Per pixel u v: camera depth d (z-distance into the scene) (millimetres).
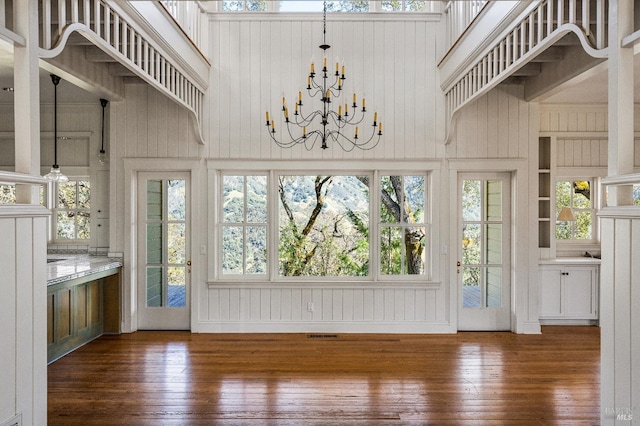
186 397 3570
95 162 5852
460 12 4855
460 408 3381
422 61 5496
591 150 6180
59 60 3992
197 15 5305
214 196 5500
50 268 4723
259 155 5504
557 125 6020
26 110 2303
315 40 5480
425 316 5508
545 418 3225
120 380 3922
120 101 5484
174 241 5605
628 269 2279
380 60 5488
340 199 5648
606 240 2477
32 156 2322
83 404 3439
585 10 2697
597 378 3982
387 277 5562
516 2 3359
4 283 2084
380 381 3908
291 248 5637
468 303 5613
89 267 4812
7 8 2859
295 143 5492
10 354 2127
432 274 5500
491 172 5617
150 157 5480
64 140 5910
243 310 5504
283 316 5516
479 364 4340
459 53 4719
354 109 5484
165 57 4152
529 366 4281
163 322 5598
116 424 3121
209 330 5484
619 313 2357
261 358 4512
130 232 5480
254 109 5488
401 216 5590
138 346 4902
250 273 5621
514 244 5504
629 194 2418
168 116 5477
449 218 5500
